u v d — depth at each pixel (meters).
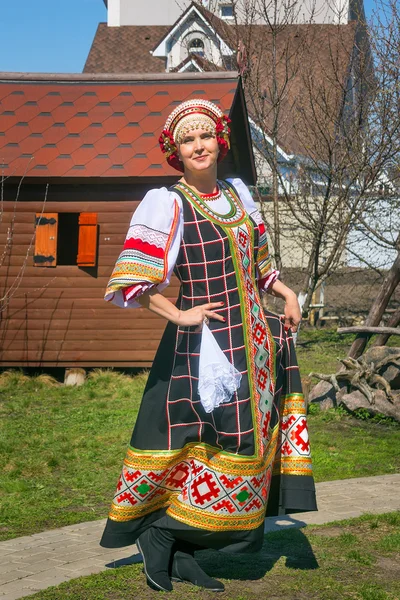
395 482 5.85
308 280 12.95
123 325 10.23
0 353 10.23
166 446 3.48
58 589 3.63
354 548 4.27
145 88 10.39
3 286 10.21
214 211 3.56
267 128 13.10
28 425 7.83
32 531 4.75
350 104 12.48
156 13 34.41
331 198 13.60
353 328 9.14
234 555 4.13
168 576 3.62
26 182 9.84
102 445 7.06
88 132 9.97
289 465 3.65
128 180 9.66
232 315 3.49
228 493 3.42
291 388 3.71
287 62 13.10
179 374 3.49
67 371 10.25
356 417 8.38
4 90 10.51
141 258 3.38
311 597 3.55
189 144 3.58
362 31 14.20
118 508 3.55
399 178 12.53
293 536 4.45
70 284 10.23
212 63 15.84
